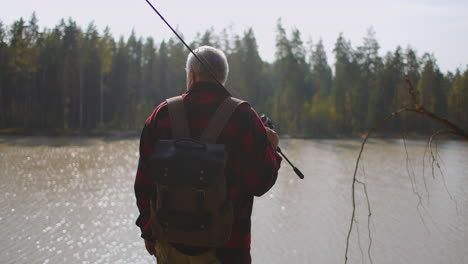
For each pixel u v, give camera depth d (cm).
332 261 1030
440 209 1528
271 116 6009
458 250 1098
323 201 1645
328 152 3584
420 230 1272
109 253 1057
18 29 6275
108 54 6544
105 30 6544
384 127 5997
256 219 1384
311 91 7812
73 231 1217
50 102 6066
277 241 1170
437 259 1047
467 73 6031
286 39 6744
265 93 7819
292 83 6556
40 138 4772
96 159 2892
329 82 8375
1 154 3052
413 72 6488
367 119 6225
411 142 4775
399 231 1263
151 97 7650
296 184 1995
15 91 6106
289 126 5866
